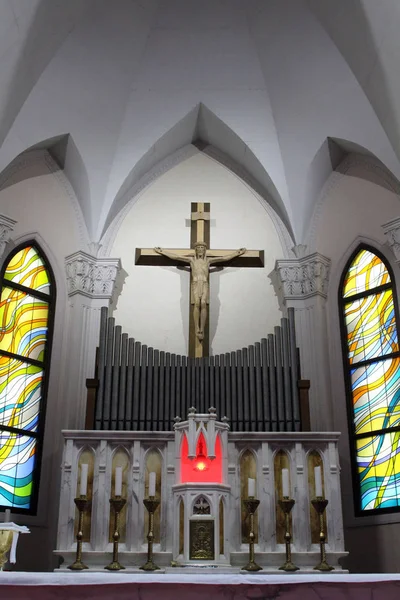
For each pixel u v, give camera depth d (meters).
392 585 5.31
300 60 10.95
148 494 8.71
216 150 12.38
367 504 9.88
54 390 10.53
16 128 10.34
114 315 11.24
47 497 9.95
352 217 11.27
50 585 5.18
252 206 11.98
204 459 8.81
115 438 8.92
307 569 8.21
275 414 9.53
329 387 10.55
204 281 10.88
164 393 9.62
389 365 10.35
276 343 9.97
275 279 11.48
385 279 10.79
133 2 10.71
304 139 11.35
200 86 11.59
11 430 9.98
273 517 8.63
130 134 11.55
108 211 11.47
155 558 8.44
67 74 10.62
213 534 8.27
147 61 11.38
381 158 10.59
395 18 8.95
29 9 8.94
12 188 10.80
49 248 11.15
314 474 8.83
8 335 10.38
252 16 11.09
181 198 12.05
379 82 9.95
